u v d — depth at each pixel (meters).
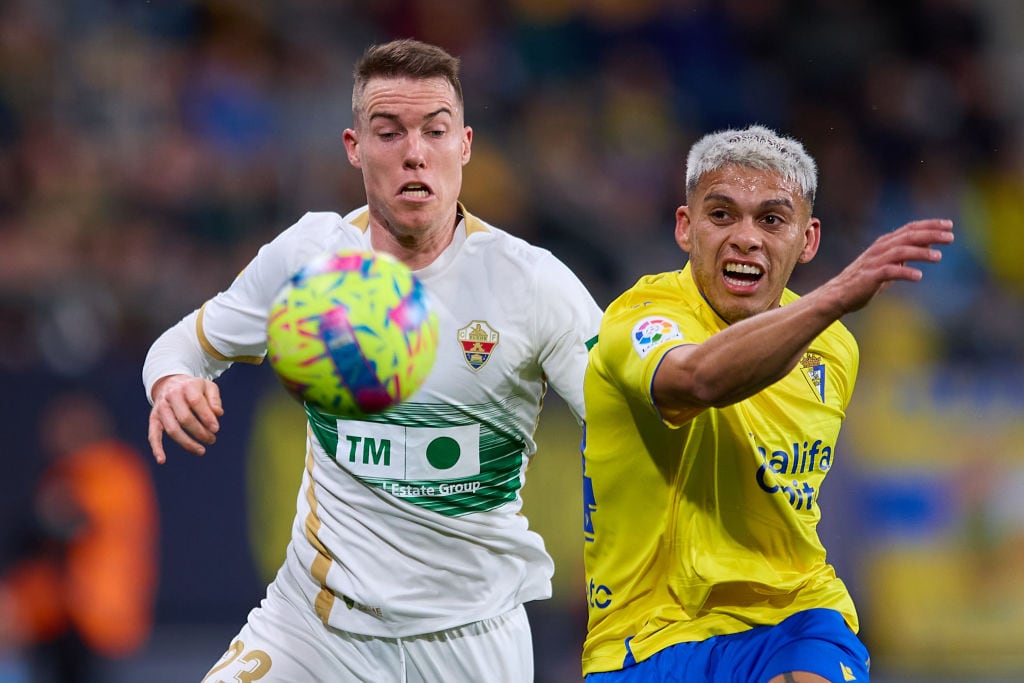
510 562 18.39
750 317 13.79
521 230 49.84
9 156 47.16
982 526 40.53
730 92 57.84
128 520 36.41
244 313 18.73
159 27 52.50
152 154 48.44
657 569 15.85
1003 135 59.66
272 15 53.56
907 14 59.97
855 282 12.80
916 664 39.47
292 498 38.19
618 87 56.62
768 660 15.30
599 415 15.86
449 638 18.09
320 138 51.78
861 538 39.59
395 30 55.81
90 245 44.97
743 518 15.55
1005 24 64.06
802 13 59.38
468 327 17.36
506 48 56.75
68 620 35.16
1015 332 48.72
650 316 14.91
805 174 15.25
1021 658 39.97
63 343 40.84
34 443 37.31
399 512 17.70
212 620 37.66
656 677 15.61
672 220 54.19
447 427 17.56
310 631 18.20
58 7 51.56
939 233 12.64
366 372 14.19
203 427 17.05
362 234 18.03
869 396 40.66
